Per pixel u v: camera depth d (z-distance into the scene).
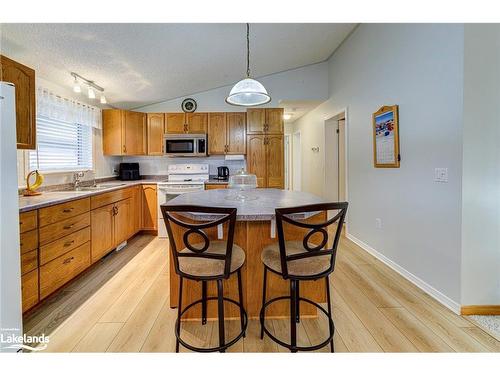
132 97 4.33
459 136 1.92
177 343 1.55
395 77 2.71
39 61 2.67
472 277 1.93
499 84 1.89
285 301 1.97
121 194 3.57
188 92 4.72
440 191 2.12
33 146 2.23
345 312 1.99
